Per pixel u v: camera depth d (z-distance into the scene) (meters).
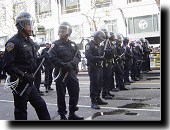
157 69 16.91
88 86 11.36
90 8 26.77
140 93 8.60
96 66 6.56
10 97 9.38
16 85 3.94
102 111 6.32
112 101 7.47
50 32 29.91
